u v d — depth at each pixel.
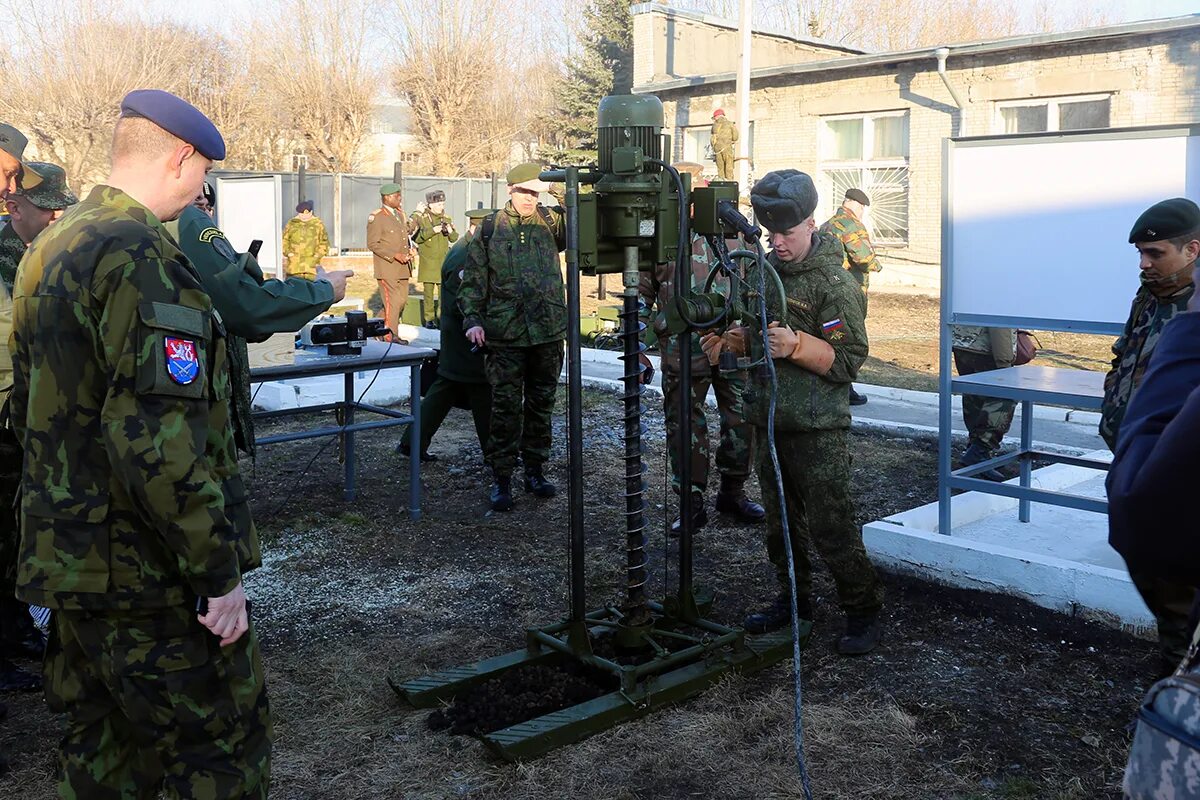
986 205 4.45
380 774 3.10
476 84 37.22
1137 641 3.82
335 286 4.02
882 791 2.96
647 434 7.48
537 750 3.15
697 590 4.27
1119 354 3.76
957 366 6.44
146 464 2.04
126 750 2.37
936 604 4.33
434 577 4.80
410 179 24.11
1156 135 3.99
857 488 6.15
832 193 17.84
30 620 3.87
